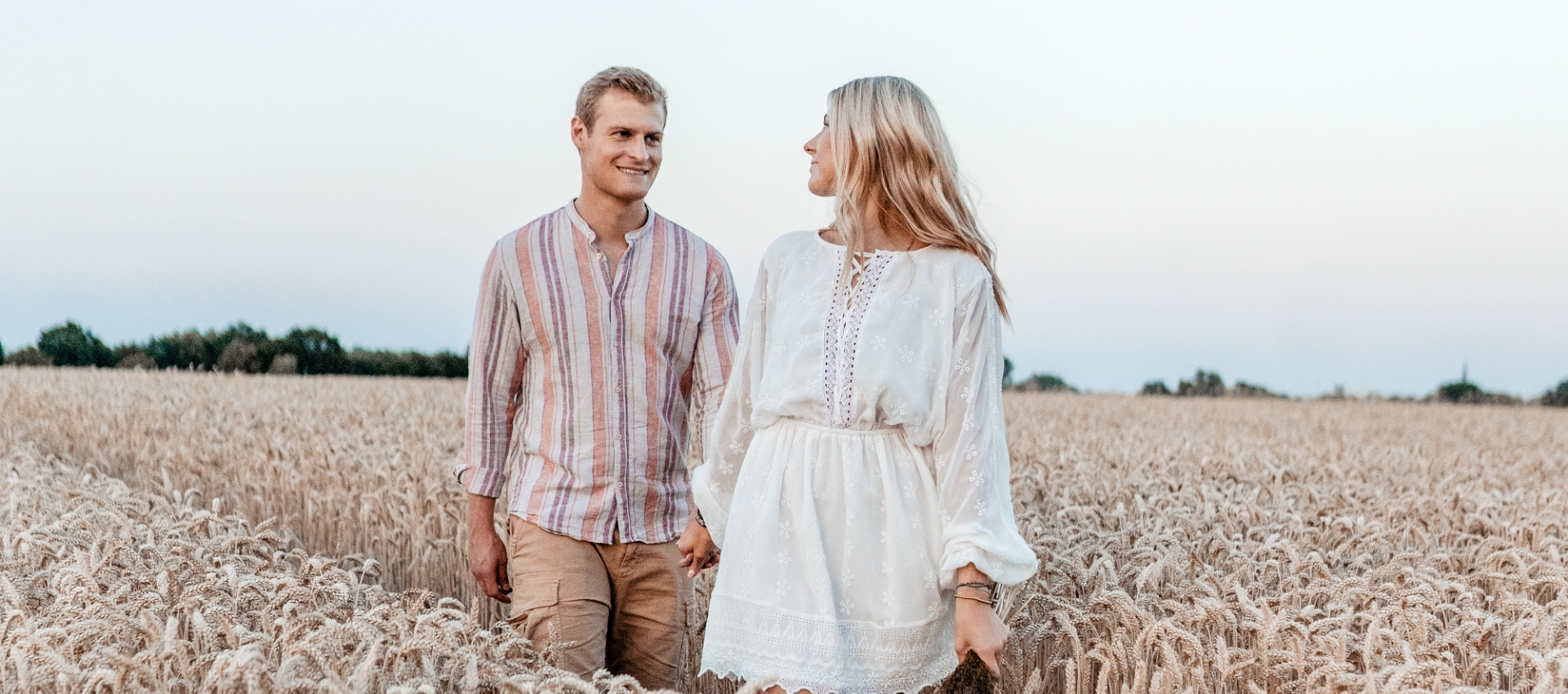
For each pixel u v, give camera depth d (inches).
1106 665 109.3
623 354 132.0
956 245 97.7
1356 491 288.8
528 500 130.6
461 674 101.0
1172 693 110.6
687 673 145.1
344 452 303.6
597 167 128.6
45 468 267.7
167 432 407.5
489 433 136.2
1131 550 161.0
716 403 137.3
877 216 99.4
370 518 226.8
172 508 204.2
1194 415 855.7
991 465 95.1
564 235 132.3
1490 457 484.7
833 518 96.7
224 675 86.9
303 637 103.3
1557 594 157.6
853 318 96.9
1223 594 136.5
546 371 133.4
